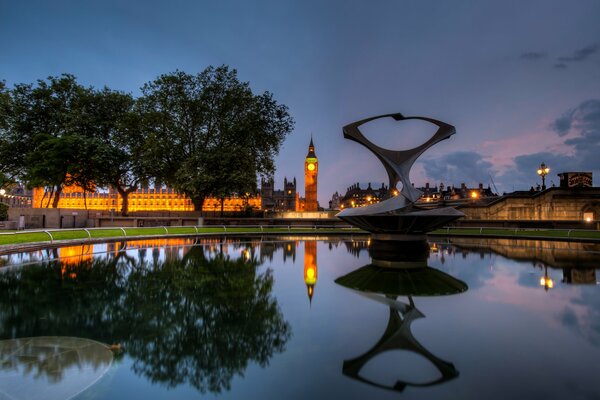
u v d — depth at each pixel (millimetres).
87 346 4812
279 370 4145
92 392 3559
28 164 35219
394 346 4859
